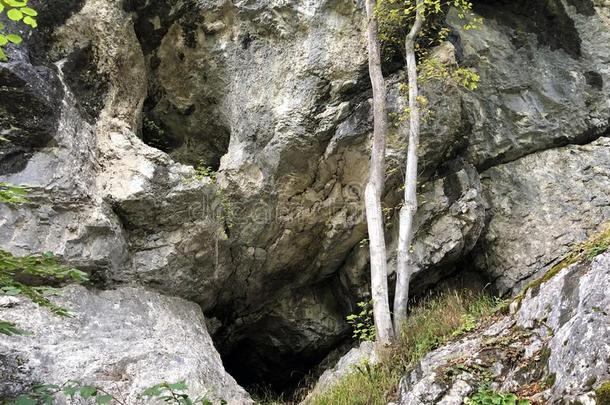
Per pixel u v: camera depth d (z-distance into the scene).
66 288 5.95
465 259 7.98
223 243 7.09
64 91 6.36
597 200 7.82
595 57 8.73
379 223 6.68
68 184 6.02
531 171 8.14
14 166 5.87
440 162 7.62
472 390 4.77
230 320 8.03
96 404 4.92
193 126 8.07
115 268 6.30
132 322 6.07
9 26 6.13
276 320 8.16
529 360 4.81
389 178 7.21
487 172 8.15
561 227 7.69
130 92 7.25
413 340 6.25
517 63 8.48
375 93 6.76
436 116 7.25
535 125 8.26
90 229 6.07
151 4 7.44
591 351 4.19
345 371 6.55
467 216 7.43
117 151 6.66
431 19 7.47
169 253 6.65
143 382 5.19
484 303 6.92
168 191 6.55
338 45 7.17
